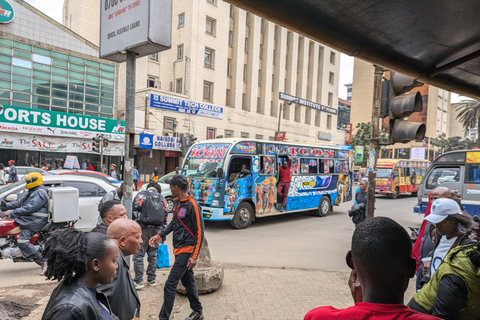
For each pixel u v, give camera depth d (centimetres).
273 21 188
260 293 500
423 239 344
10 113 1806
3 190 736
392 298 123
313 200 1299
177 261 380
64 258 159
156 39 420
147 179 2586
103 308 181
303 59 3894
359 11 188
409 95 412
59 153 2097
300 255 746
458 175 984
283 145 1191
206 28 2945
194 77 2819
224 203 991
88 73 2212
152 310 431
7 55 1862
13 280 553
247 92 3341
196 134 2812
